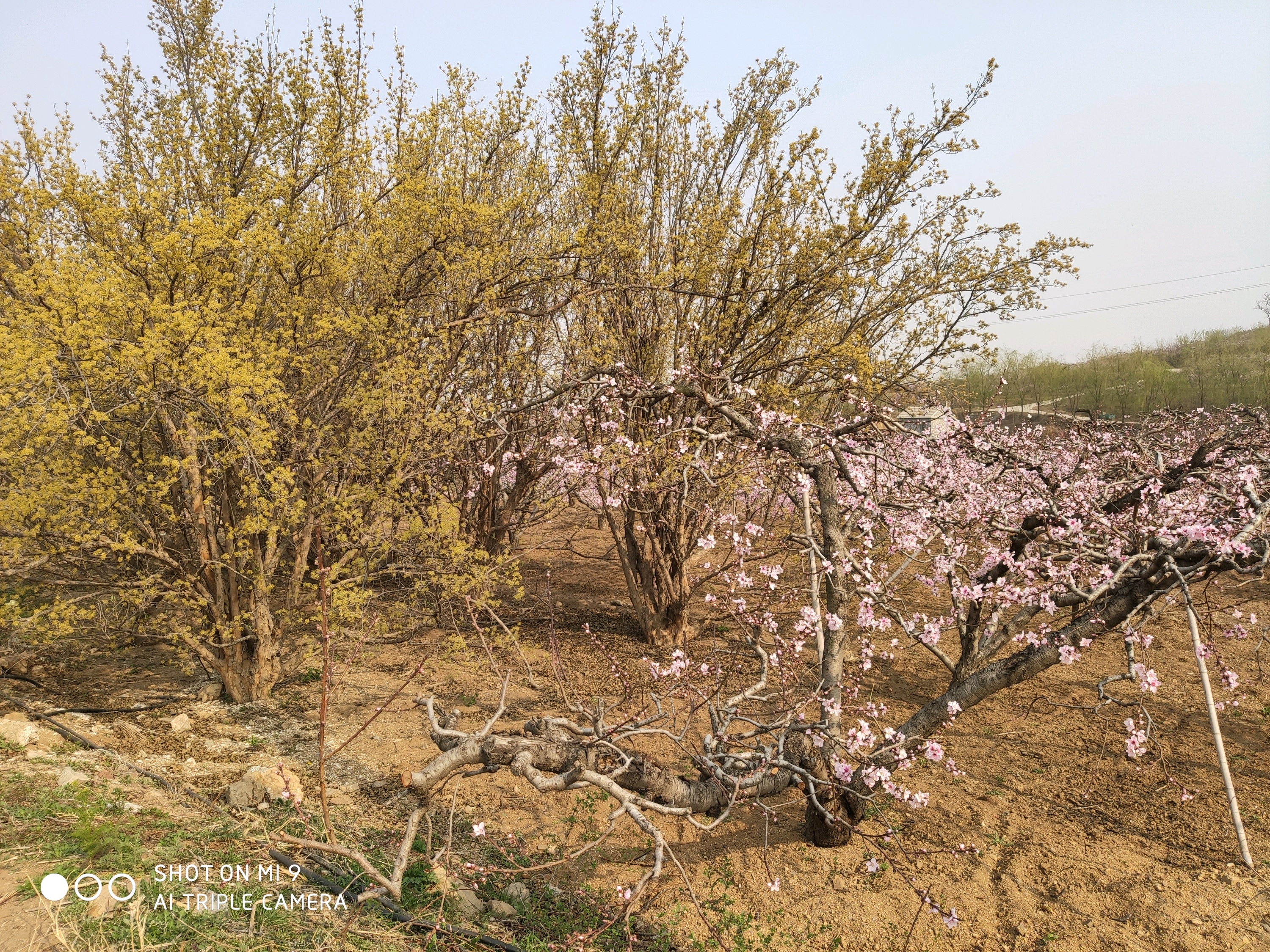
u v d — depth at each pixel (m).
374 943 3.49
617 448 6.14
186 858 3.87
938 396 7.83
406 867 3.41
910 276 7.75
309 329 6.66
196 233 5.31
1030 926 3.98
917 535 5.84
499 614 9.23
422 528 6.54
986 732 6.23
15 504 5.12
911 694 6.95
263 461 5.98
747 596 7.73
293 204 6.42
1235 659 7.44
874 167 6.75
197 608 6.40
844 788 4.21
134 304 5.25
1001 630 4.87
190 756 5.48
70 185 5.42
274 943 3.30
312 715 6.41
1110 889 4.23
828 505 4.93
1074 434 8.70
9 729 5.08
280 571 8.13
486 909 4.10
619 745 5.87
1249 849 4.53
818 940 3.96
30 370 4.57
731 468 6.33
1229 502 5.27
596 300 7.46
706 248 7.05
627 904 3.32
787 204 7.21
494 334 8.27
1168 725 6.17
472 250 6.73
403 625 7.62
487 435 7.00
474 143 8.38
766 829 4.14
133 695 6.70
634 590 8.36
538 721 4.02
